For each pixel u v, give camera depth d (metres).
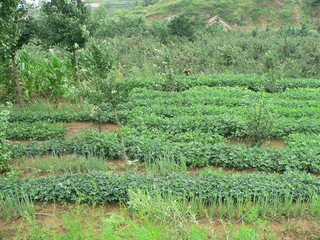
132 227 4.46
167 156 7.49
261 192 5.96
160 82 13.79
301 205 5.95
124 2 102.25
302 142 8.29
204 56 19.97
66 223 4.84
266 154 7.58
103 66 7.31
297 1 54.38
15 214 5.67
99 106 9.33
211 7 59.09
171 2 68.38
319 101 11.99
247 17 54.66
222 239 4.94
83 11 11.22
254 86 14.71
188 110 10.91
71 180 6.37
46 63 13.02
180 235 3.67
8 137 9.25
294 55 20.27
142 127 9.41
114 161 8.08
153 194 5.85
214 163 7.75
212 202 5.85
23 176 7.23
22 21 11.24
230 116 9.91
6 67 11.89
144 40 26.09
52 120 10.62
